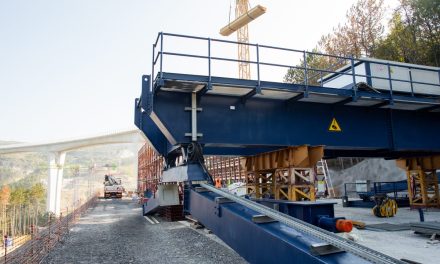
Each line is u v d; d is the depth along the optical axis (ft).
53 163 271.28
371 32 133.49
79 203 82.79
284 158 38.32
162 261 27.58
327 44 150.30
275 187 40.47
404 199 64.13
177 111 29.19
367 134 37.32
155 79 28.22
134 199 140.56
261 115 32.50
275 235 10.72
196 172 23.81
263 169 44.73
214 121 30.42
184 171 24.77
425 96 43.45
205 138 29.73
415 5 113.80
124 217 65.77
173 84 27.45
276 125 32.94
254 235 11.89
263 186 47.16
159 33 27.50
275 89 30.22
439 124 41.63
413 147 39.55
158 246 33.91
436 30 107.86
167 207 56.49
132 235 42.04
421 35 113.80
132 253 31.32
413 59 114.32
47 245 36.35
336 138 35.45
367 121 37.68
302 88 31.55
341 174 129.80
